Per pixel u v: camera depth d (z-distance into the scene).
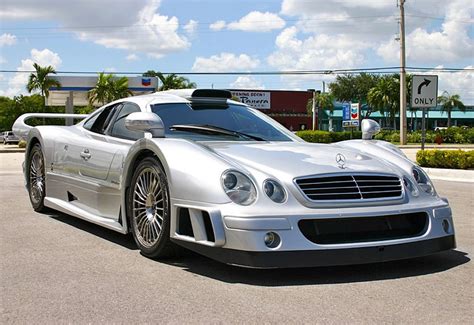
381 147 4.59
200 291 3.29
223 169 3.53
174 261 3.98
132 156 4.18
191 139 4.40
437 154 14.38
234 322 2.79
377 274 3.69
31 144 6.26
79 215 5.08
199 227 3.50
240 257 3.29
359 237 3.53
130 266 3.85
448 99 81.06
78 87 39.69
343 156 3.98
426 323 2.81
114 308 3.00
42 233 5.02
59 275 3.63
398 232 3.69
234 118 4.89
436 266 3.92
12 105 65.19
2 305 3.05
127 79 40.28
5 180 9.89
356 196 3.60
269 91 64.88
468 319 2.87
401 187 3.82
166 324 2.77
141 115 4.09
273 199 3.42
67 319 2.84
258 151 3.98
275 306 3.03
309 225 3.42
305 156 3.92
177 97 5.00
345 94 72.88
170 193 3.72
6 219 5.74
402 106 34.03
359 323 2.79
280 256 3.28
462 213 6.70
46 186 5.85
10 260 4.03
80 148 5.20
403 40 33.47
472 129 46.81
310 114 66.50
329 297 3.20
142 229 4.14
